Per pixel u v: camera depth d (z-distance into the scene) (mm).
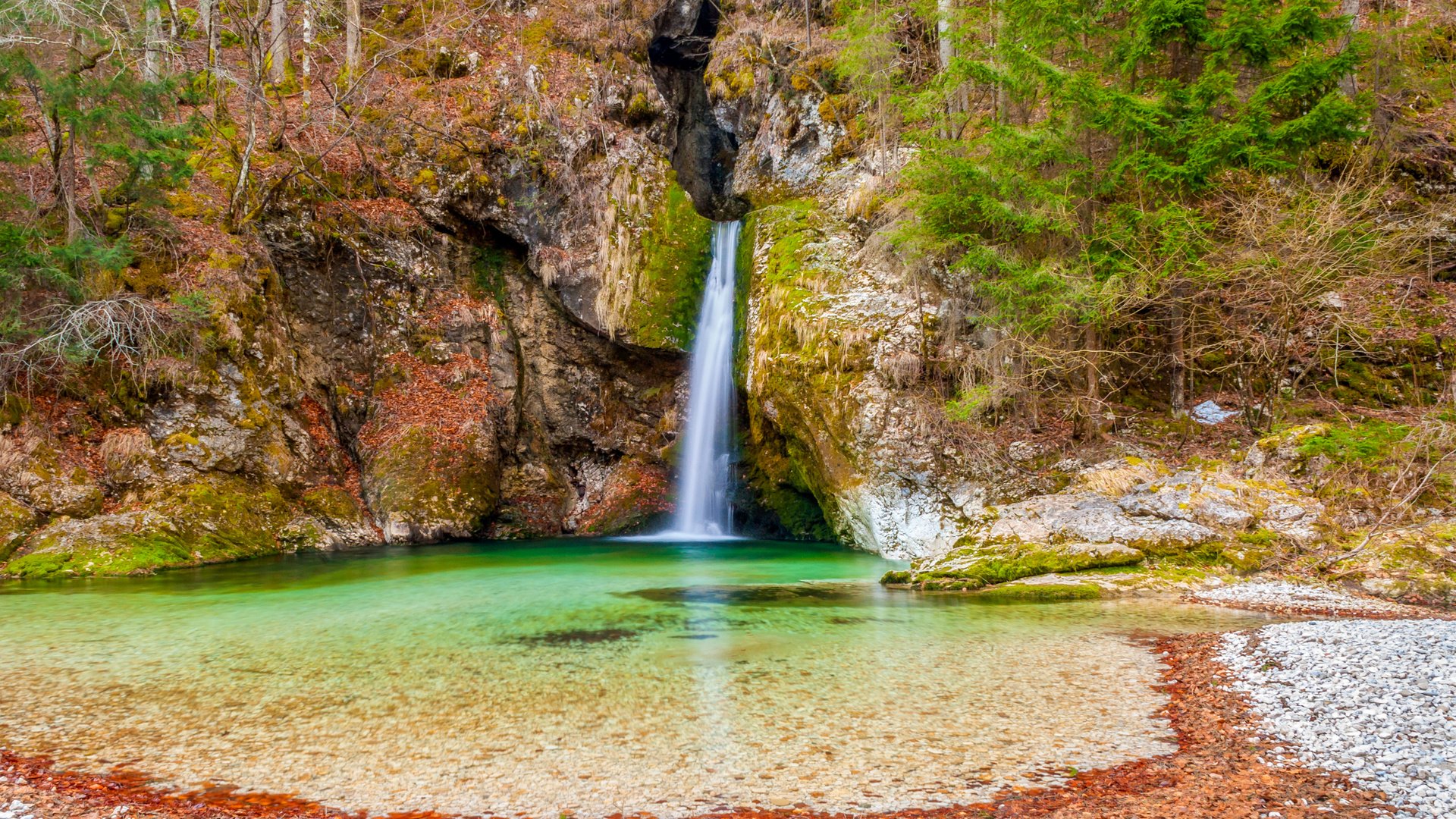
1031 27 14930
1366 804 4293
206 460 16125
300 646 8289
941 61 19359
